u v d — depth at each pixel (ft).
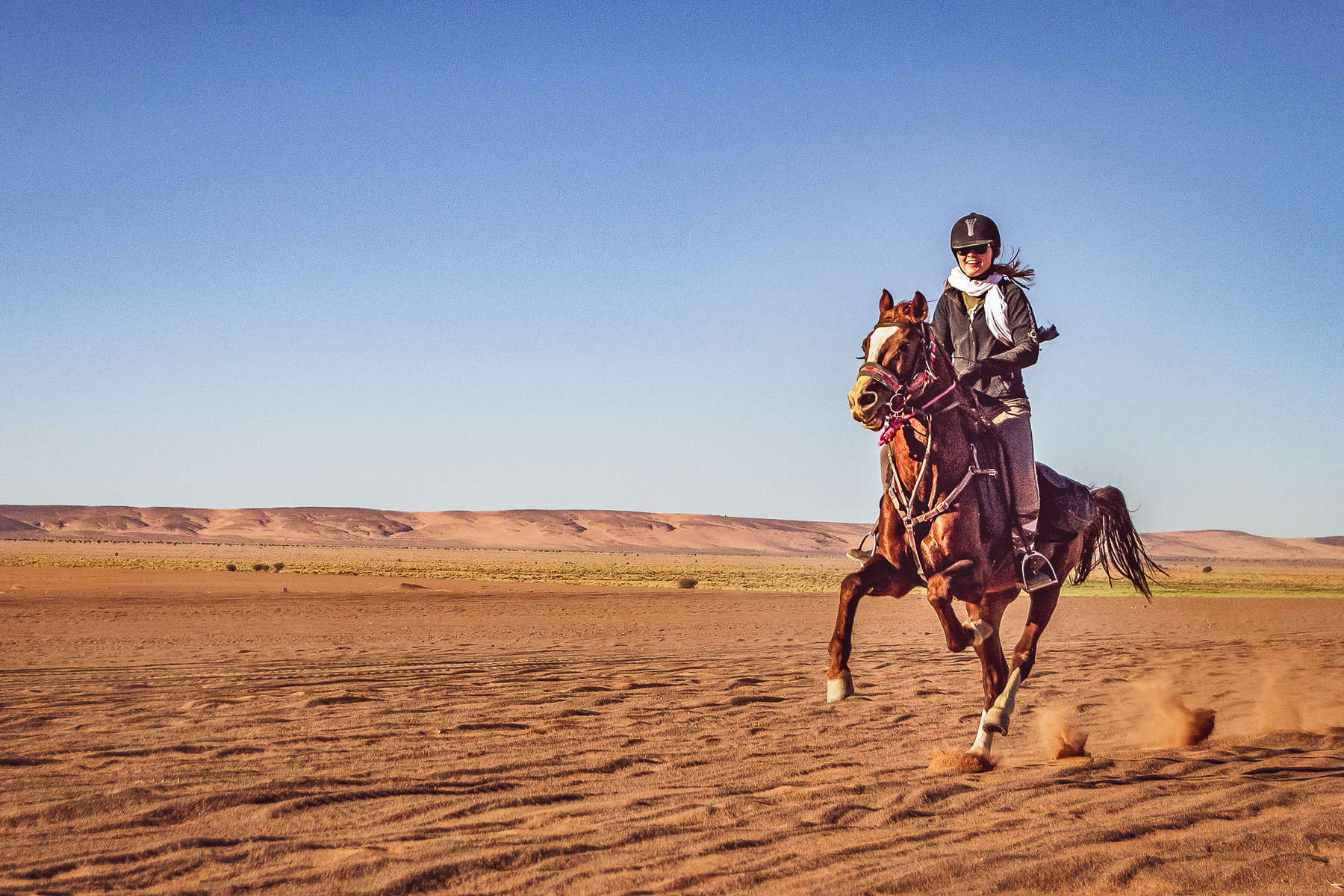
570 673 45.73
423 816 19.16
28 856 16.38
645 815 18.86
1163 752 25.82
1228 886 14.05
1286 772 22.22
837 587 215.31
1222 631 76.79
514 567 362.94
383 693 38.52
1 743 27.55
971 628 23.79
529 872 15.20
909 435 23.47
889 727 30.94
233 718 32.42
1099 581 216.95
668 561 644.27
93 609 99.81
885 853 15.88
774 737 29.01
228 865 15.80
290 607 107.96
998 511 24.27
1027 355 25.03
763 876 14.79
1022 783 21.20
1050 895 13.88
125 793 20.71
